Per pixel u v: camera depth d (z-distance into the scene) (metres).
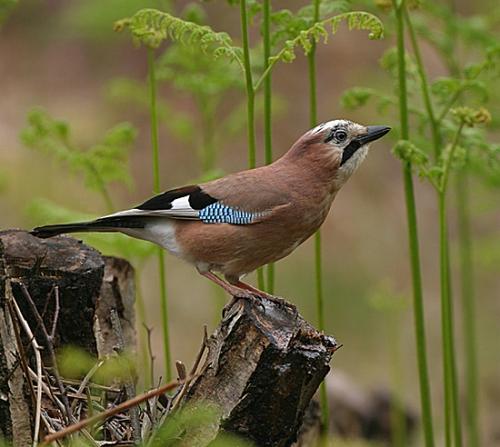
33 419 7.81
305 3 23.83
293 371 7.77
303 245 22.11
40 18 24.97
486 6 21.44
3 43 24.94
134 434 7.90
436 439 16.00
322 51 25.75
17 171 20.91
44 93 24.19
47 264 8.75
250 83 9.68
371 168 23.98
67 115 23.45
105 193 11.47
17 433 7.85
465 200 13.75
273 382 7.79
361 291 21.34
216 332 8.07
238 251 9.43
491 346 20.22
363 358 19.95
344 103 11.30
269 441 8.00
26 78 24.45
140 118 23.81
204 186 9.52
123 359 8.30
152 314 19.94
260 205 9.41
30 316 8.67
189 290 20.38
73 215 11.20
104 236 10.91
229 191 9.43
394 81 11.96
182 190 9.48
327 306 21.00
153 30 9.78
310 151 9.73
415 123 16.20
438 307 21.39
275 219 9.44
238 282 9.77
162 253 10.65
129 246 10.88
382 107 11.36
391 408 13.80
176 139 23.62
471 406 13.72
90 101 23.98
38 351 7.81
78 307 8.77
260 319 7.97
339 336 20.48
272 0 23.88
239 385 7.86
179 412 7.83
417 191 23.75
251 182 9.51
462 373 18.78
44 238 9.10
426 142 12.09
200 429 7.94
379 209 23.42
